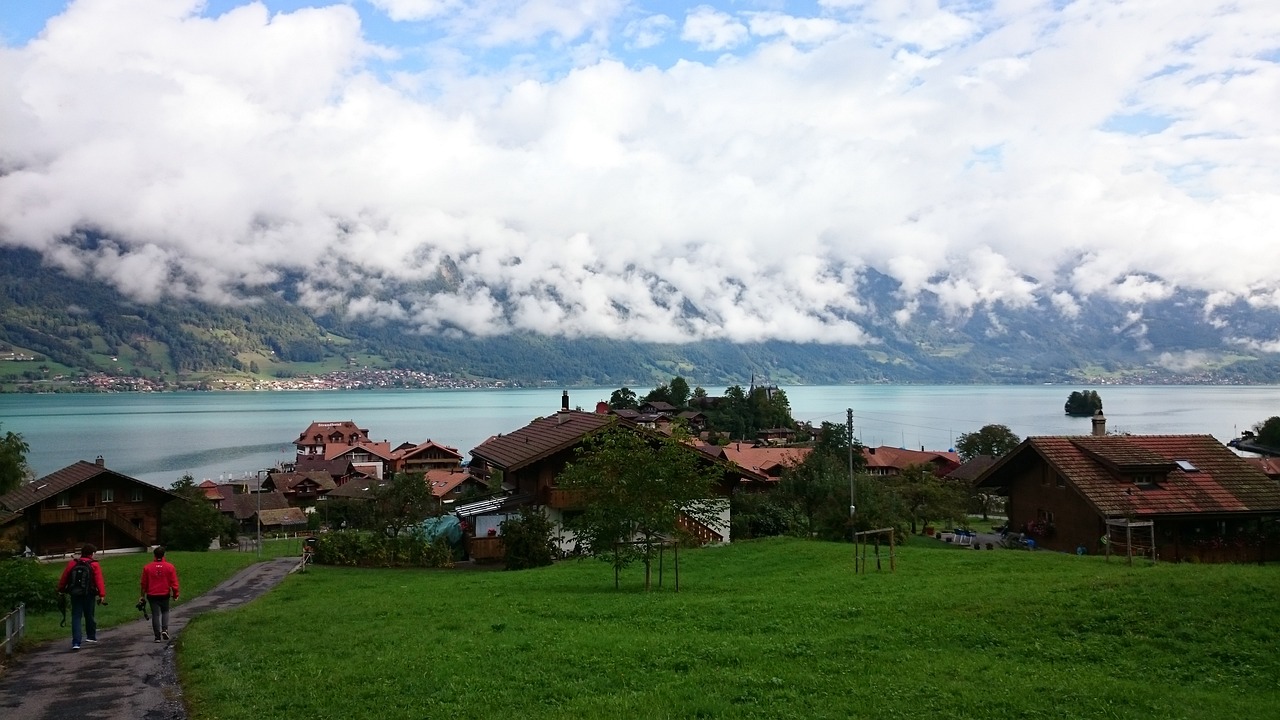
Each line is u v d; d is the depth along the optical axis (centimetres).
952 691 1406
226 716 1403
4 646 1933
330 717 1367
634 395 17200
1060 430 19050
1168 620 1748
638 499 2680
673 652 1672
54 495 6531
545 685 1484
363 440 17212
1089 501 3794
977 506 8188
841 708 1319
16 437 4181
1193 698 1361
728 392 17238
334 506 10150
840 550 3616
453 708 1372
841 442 10206
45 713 1464
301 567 4306
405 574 4000
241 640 2061
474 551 4506
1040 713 1299
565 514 4350
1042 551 3631
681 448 2745
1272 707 1316
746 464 10031
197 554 5684
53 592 2569
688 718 1284
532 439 4925
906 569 2880
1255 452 14175
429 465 14875
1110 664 1562
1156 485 3925
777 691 1404
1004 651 1645
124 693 1590
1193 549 3716
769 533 4716
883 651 1667
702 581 2886
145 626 2425
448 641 1894
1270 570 2197
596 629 1947
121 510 6944
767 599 2247
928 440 18838
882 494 5384
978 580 2406
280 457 17350
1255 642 1612
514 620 2130
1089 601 1905
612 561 2794
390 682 1551
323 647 1914
